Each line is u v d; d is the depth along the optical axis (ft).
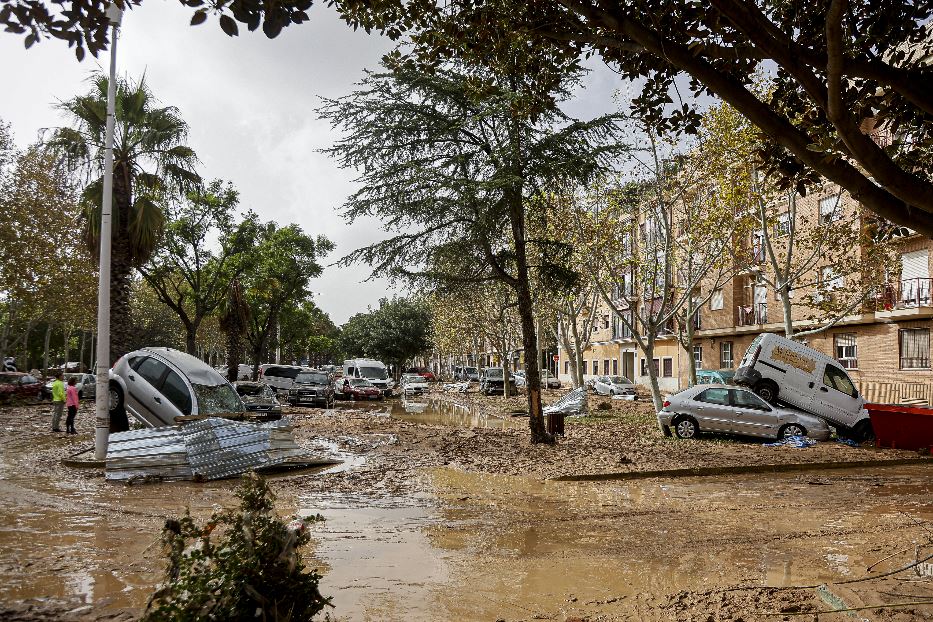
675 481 38.06
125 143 61.36
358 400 131.23
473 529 25.11
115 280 60.08
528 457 45.52
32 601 15.58
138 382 48.70
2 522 24.23
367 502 30.35
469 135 51.93
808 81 14.52
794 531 25.05
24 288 95.09
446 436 58.75
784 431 55.47
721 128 57.57
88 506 27.76
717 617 15.48
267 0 14.38
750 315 114.01
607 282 74.59
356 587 17.58
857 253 80.79
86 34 16.14
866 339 91.66
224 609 10.30
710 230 63.26
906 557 20.99
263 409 72.38
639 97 21.93
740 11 13.85
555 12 18.22
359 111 51.34
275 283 133.39
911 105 19.69
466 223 51.47
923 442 51.13
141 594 16.25
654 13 16.66
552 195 61.93
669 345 143.43
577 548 22.21
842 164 14.62
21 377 100.12
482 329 146.10
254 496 11.51
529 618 15.48
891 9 18.44
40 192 92.48
